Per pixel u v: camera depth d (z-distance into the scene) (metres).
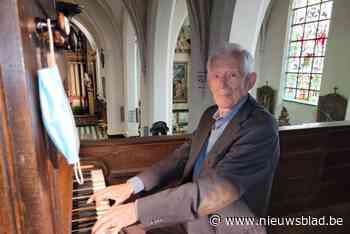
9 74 0.41
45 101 0.53
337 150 2.12
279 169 1.96
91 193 1.14
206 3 3.07
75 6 1.10
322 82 6.59
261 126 0.88
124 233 1.05
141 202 0.78
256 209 0.96
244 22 2.58
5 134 0.41
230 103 0.98
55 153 0.68
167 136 1.68
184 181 1.12
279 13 8.15
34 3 0.55
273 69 8.65
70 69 11.49
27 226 0.47
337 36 6.07
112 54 8.53
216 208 0.82
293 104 7.95
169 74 5.57
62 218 0.74
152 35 5.21
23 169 0.44
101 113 10.84
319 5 6.84
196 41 3.49
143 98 6.58
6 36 0.40
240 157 0.86
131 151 1.58
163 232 1.20
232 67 0.95
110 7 7.53
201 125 1.14
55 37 0.73
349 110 5.25
